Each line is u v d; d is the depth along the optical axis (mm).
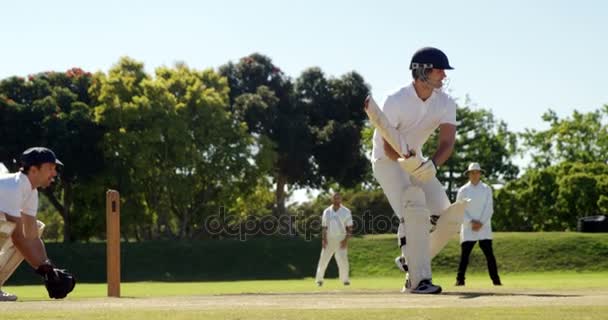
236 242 43281
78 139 48562
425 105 9766
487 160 65125
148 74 51188
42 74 54344
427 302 6965
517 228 61188
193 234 53375
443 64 9594
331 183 68250
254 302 7309
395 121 9773
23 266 36719
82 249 41531
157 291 19094
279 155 63094
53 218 71812
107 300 8125
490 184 65312
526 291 9875
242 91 67125
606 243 37125
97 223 50281
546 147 67875
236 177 52469
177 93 51375
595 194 57719
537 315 5453
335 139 64438
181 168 49938
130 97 49250
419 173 9398
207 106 50656
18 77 52250
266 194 62188
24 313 5918
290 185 66750
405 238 9758
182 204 50562
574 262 35594
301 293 10555
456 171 64188
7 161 50375
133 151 48062
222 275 39281
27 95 51969
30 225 9180
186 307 6578
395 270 38000
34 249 8930
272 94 63781
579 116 67625
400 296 8312
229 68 67750
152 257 40906
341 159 65000
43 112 49719
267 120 61938
